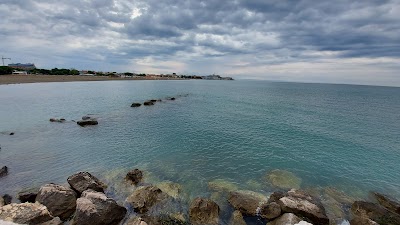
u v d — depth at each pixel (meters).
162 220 14.06
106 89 100.19
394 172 22.53
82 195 14.84
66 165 22.03
